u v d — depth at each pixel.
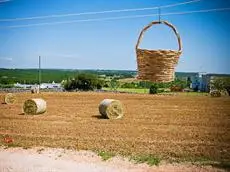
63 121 18.89
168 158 10.30
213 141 13.12
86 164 9.62
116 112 20.66
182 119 20.11
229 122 18.80
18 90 49.94
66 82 60.88
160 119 20.05
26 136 13.88
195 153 10.98
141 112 23.92
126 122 18.64
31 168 9.27
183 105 30.06
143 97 41.09
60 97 39.81
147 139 13.41
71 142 12.63
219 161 9.98
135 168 9.22
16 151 11.21
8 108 26.55
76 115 21.91
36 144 12.24
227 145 12.31
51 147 11.77
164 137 13.91
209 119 20.17
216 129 16.20
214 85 46.75
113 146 11.95
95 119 19.91
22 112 23.56
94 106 28.50
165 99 37.84
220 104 31.34
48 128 16.19
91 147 11.77
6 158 10.30
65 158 10.30
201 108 27.31
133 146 12.00
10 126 16.77
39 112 22.48
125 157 10.38
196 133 14.97
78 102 32.56
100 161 9.95
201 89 52.16
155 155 10.62
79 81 60.59
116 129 15.97
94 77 61.50
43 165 9.54
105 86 62.19
